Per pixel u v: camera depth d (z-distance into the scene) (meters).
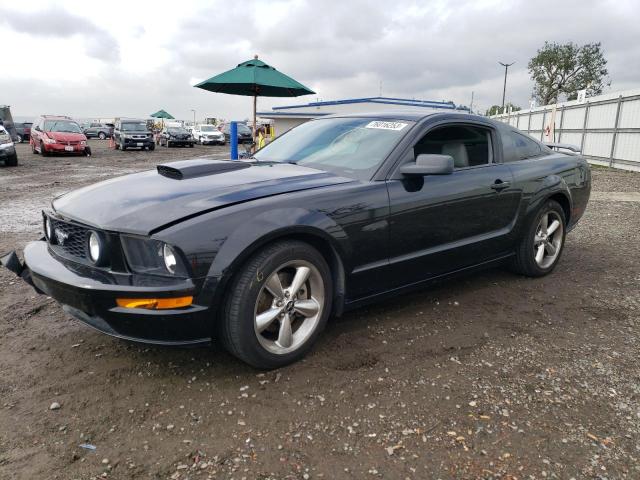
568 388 2.70
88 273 2.55
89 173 14.69
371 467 2.08
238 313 2.58
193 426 2.34
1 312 3.69
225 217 2.55
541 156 4.60
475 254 3.88
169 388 2.66
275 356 2.77
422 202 3.35
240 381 2.72
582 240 6.21
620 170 16.83
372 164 3.31
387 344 3.18
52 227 2.97
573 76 55.19
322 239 2.93
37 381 2.72
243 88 11.23
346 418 2.41
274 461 2.11
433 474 2.04
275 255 2.66
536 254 4.45
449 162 3.08
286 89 11.29
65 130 22.88
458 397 2.59
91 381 2.72
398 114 3.78
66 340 3.22
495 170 3.96
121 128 28.86
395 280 3.37
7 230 6.57
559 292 4.23
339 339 3.24
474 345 3.19
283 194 2.84
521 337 3.33
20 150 26.92
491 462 2.12
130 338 2.52
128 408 2.48
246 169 3.36
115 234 2.50
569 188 4.65
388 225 3.18
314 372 2.82
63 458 2.12
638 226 7.10
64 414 2.42
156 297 2.38
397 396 2.60
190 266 2.42
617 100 17.56
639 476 2.04
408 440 2.25
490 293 4.16
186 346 2.57
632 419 2.43
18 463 2.08
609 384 2.75
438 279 3.72
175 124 41.19
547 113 24.27
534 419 2.42
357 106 25.89
